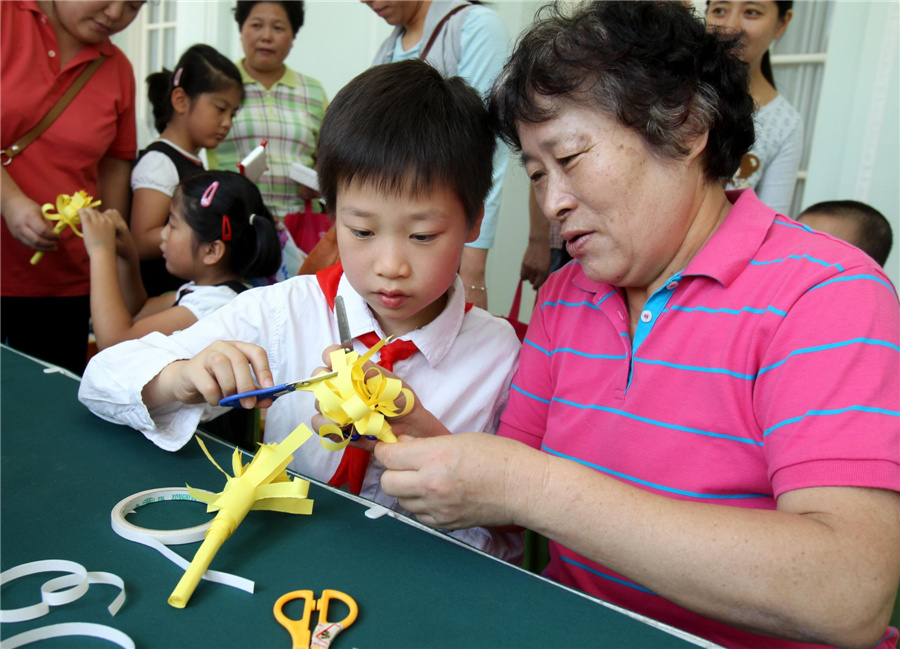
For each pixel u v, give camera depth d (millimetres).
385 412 691
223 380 719
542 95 691
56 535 607
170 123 2000
